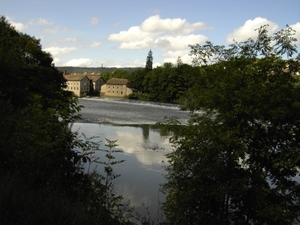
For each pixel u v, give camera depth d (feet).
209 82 24.30
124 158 58.70
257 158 22.35
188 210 22.65
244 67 23.06
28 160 18.58
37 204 14.24
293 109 21.40
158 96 301.02
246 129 21.63
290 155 20.89
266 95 21.70
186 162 23.06
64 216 13.75
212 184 21.81
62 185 18.74
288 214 20.80
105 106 214.28
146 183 44.21
